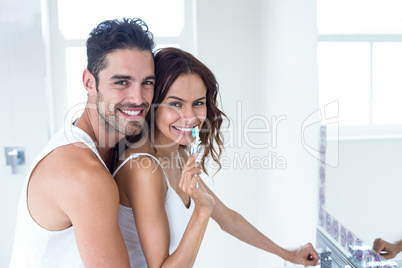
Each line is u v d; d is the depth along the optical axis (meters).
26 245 0.96
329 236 1.36
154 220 1.02
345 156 1.21
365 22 1.05
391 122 0.94
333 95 1.28
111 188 0.89
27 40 2.44
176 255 1.02
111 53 0.93
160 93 1.09
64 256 0.97
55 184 0.87
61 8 2.57
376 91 1.01
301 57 1.61
